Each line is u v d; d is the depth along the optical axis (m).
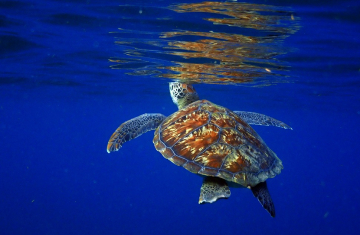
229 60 11.69
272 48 9.89
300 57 11.02
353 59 11.11
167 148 5.50
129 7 7.24
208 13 7.26
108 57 12.55
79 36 9.79
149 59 12.32
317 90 19.67
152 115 7.42
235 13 7.16
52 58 13.12
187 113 6.28
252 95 24.48
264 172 5.14
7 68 15.65
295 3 6.53
